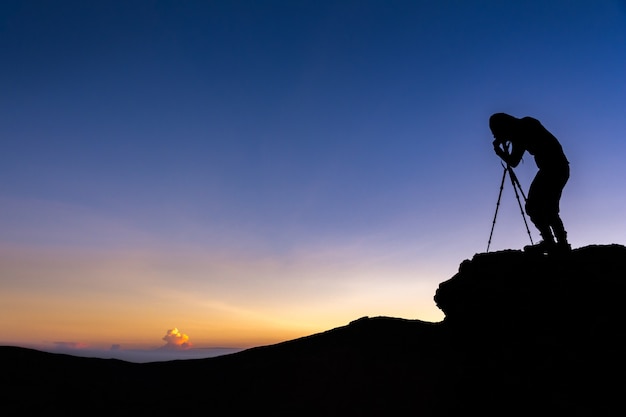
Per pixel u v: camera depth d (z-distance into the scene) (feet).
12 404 31.89
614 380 22.17
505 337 25.58
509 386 24.21
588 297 24.54
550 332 24.50
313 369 33.83
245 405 31.07
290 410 29.66
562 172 27.17
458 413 25.48
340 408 28.86
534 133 27.84
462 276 28.68
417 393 28.45
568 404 22.34
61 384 34.96
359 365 33.06
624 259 25.72
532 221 28.02
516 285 26.43
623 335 22.95
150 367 39.37
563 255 26.63
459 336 28.07
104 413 31.58
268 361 36.94
